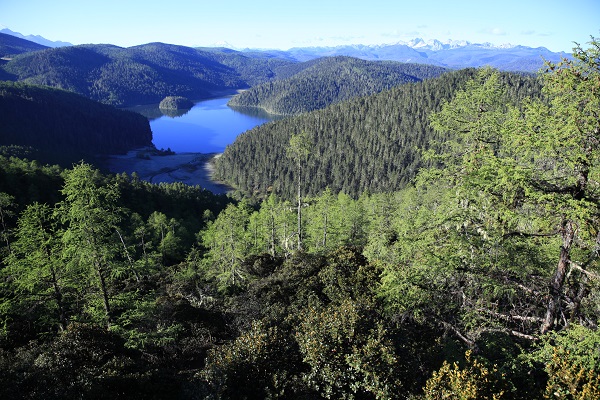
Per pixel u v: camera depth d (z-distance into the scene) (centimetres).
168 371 1179
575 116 888
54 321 1844
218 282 3259
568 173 977
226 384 1004
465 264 1219
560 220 1027
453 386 814
